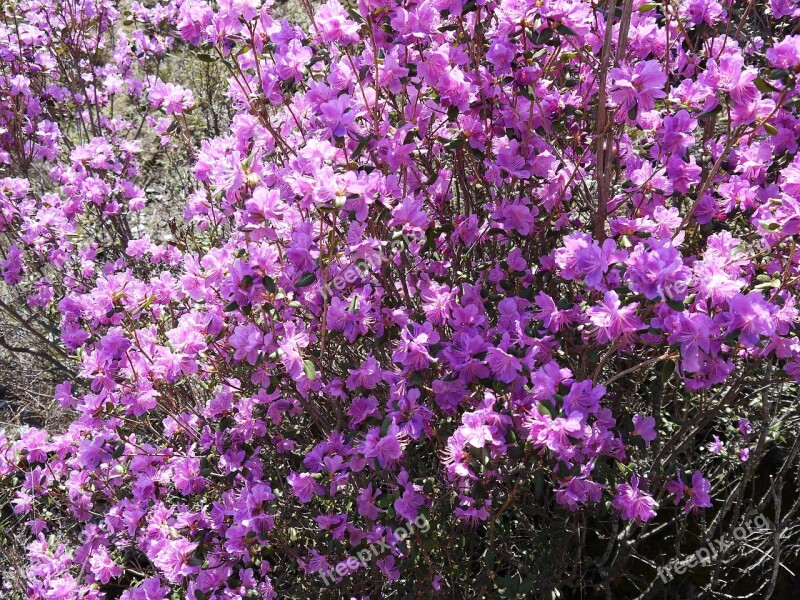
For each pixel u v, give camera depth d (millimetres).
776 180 2316
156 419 3223
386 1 1935
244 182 1925
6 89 3893
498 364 1784
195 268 2133
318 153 1799
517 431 1806
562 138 2484
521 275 2229
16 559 2855
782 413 2670
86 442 2398
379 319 2023
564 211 2307
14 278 3182
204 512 2256
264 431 2289
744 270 2004
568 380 1712
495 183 2305
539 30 1867
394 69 1990
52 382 3875
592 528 2656
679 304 1523
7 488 2711
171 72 5395
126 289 2332
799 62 1608
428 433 1918
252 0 2104
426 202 2352
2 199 3188
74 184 3357
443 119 2375
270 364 2043
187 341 2141
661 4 2193
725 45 2250
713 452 2703
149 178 4875
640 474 2375
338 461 2045
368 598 2297
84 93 4473
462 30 2141
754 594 2566
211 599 2135
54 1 4094
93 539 2709
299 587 2354
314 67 2574
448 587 2318
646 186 2074
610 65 2195
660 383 2426
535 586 2373
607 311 1634
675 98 2197
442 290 2023
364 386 2012
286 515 2330
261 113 2295
